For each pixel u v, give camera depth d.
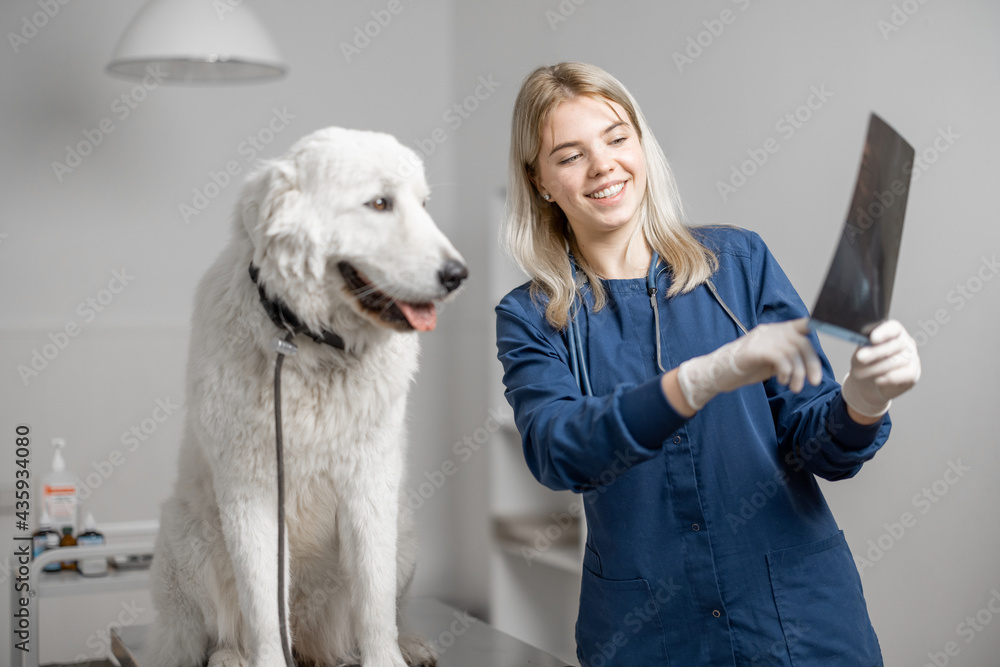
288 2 3.50
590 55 2.90
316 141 1.29
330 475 1.41
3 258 3.02
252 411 1.33
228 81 2.84
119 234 3.17
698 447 1.23
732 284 1.30
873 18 1.88
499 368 3.33
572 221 1.34
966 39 1.69
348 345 1.33
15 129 3.04
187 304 3.26
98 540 2.40
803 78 2.06
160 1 2.50
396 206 1.30
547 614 3.16
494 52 3.45
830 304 0.82
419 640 1.59
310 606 1.55
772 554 1.21
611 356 1.29
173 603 1.54
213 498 1.48
